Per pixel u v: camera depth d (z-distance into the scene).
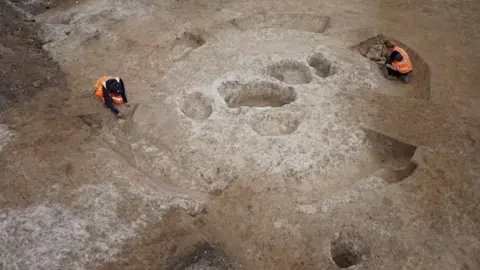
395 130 6.80
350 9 10.18
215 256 5.17
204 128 6.89
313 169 6.32
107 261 4.98
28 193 5.76
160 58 8.66
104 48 8.93
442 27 9.39
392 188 5.80
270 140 6.66
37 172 6.07
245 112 7.18
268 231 5.39
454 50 8.66
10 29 9.20
